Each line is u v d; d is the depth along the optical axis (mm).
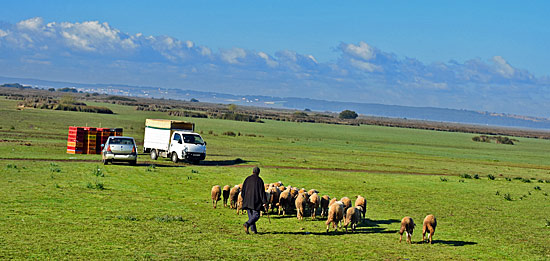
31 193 19656
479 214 22312
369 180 33188
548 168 56375
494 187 33875
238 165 37688
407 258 13391
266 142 68938
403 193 27938
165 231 14883
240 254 12727
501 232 18266
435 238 16516
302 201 18438
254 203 15172
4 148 38000
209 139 66250
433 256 13836
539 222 21125
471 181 36812
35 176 24438
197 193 23094
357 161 48375
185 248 13023
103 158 33031
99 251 12203
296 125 136250
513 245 16062
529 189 34219
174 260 11820
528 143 131250
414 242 15656
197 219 17078
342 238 15594
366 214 20578
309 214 20219
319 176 33250
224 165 37344
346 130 128250
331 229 17016
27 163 29797
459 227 18797
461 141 114938
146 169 31203
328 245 14438
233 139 69812
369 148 70500
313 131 110875
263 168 36031
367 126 172000
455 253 14414
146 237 13969
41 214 16000
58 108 110125
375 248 14391
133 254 12125
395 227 18031
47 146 42938
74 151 39469
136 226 15281
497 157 71250
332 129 128500
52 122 73375
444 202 25469
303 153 54500
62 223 14969
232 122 123062
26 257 11312
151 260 11703
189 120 113500
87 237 13523
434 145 91000
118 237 13750
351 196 25391
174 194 22312
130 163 33812
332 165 42594
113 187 22938
